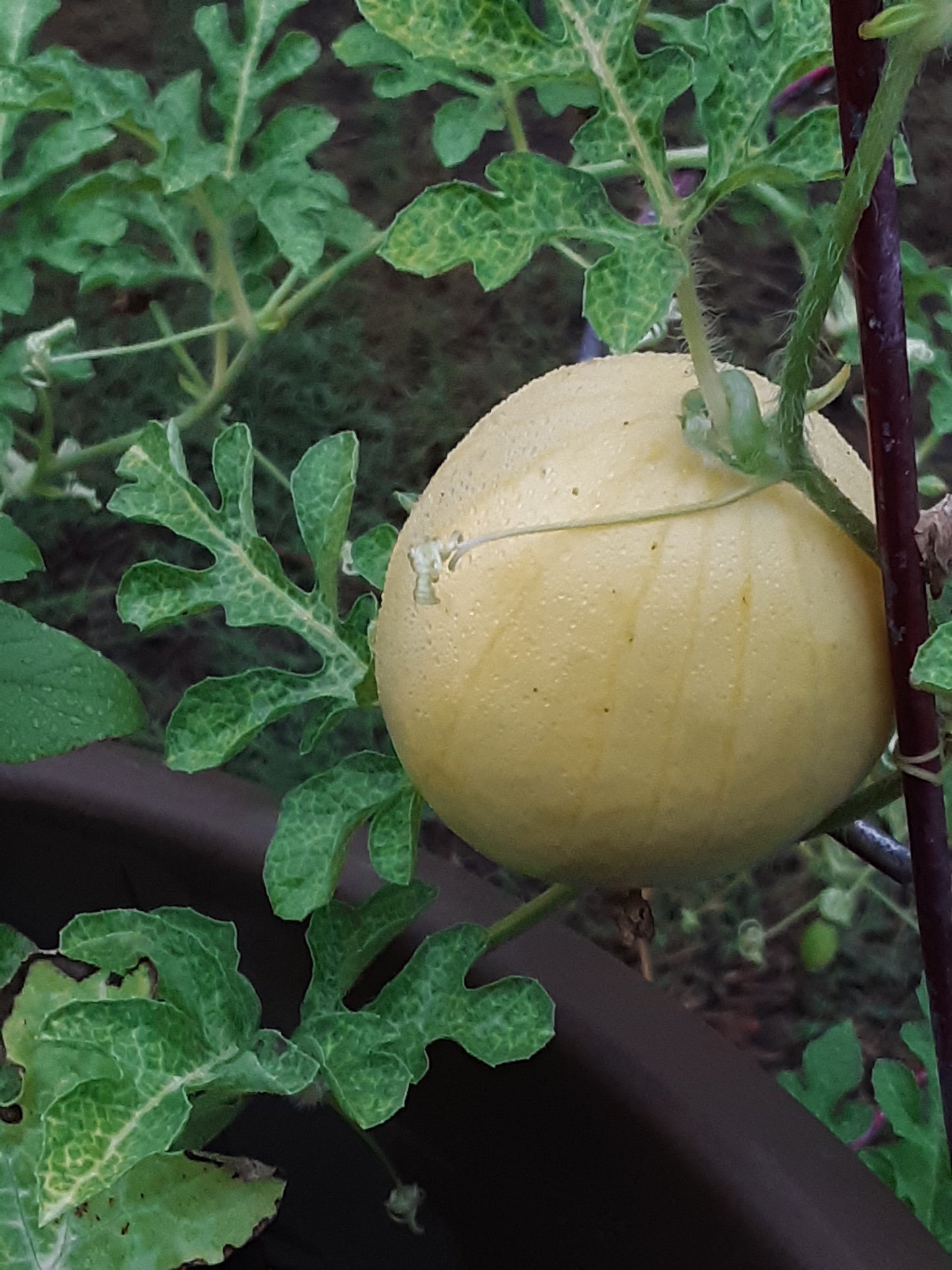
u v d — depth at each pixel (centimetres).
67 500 114
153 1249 54
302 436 118
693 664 40
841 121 37
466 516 43
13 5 67
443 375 122
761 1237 51
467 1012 53
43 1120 46
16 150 121
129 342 119
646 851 44
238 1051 50
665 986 102
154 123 64
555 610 41
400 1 39
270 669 55
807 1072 71
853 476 44
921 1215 63
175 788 68
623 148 41
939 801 45
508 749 42
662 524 41
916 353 69
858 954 103
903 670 42
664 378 44
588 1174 57
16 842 68
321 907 56
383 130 131
